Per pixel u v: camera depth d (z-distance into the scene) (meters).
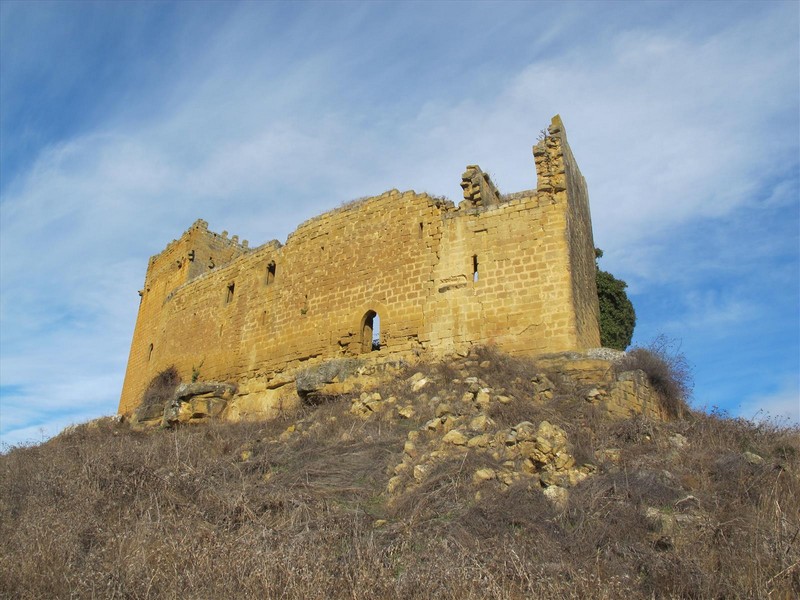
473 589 9.59
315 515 13.43
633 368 20.81
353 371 25.00
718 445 15.94
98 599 10.34
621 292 31.58
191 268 43.81
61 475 16.33
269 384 28.91
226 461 17.50
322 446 18.19
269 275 33.28
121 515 14.00
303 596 9.85
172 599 10.09
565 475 14.06
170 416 29.88
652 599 9.30
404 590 9.83
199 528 12.86
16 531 13.45
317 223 31.22
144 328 46.81
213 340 35.12
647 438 16.55
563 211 24.06
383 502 14.16
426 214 27.03
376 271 27.75
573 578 10.03
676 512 12.23
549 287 23.28
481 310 24.22
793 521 11.41
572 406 18.97
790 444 15.60
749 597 9.42
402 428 18.66
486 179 28.67
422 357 24.50
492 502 12.80
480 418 17.02
